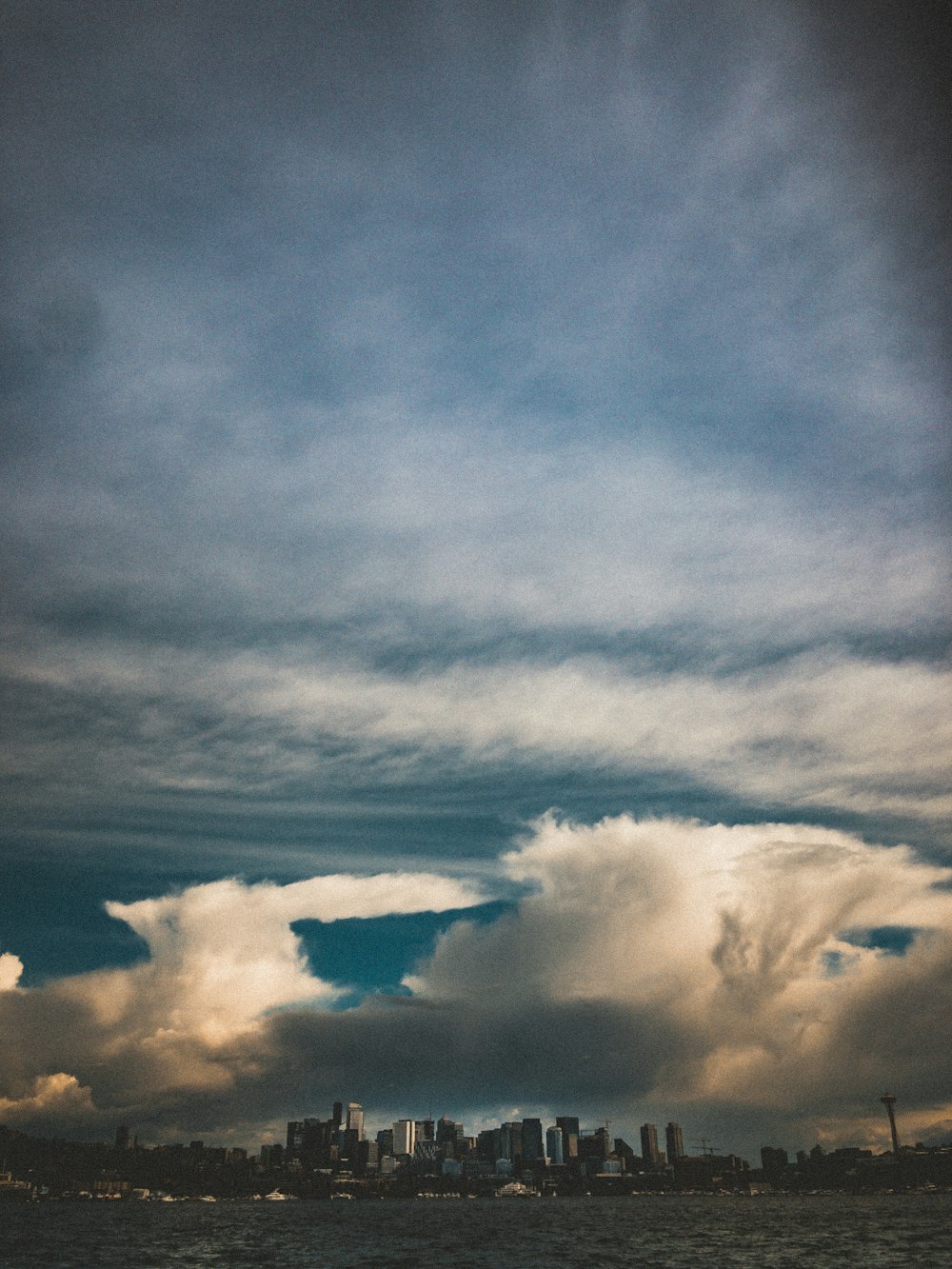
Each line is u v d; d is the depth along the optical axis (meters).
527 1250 159.62
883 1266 125.38
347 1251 161.38
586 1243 173.00
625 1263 134.50
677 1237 186.62
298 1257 151.12
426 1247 168.50
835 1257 139.00
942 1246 154.12
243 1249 165.50
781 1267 126.06
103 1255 152.62
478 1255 151.25
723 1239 176.00
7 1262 139.62
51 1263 138.62
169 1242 179.75
